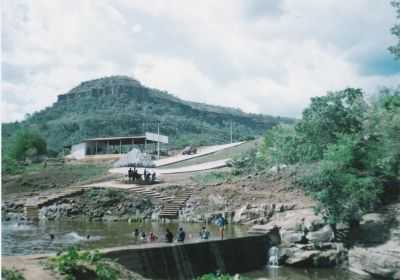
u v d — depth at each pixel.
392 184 34.03
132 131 146.75
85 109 178.12
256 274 27.31
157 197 42.75
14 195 46.69
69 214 40.31
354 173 32.25
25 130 89.00
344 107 37.91
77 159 76.06
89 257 16.34
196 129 168.62
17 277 13.21
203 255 26.16
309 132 38.16
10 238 29.19
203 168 57.06
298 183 42.75
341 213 30.50
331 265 29.14
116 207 41.00
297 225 30.97
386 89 41.16
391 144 32.56
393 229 29.56
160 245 23.83
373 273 27.06
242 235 31.11
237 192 42.69
